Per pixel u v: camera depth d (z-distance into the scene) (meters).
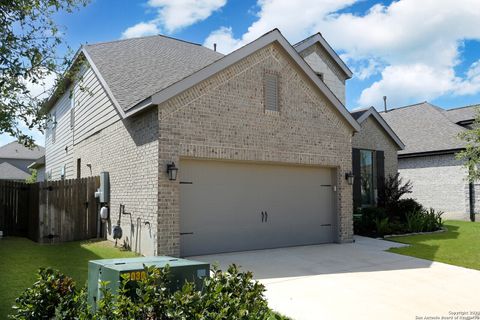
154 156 10.00
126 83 12.05
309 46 18.39
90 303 4.57
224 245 11.11
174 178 9.95
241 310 3.64
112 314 3.56
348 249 11.95
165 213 9.83
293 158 12.32
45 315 4.17
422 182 23.48
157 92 9.73
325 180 13.41
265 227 11.91
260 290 4.29
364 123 18.31
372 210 15.91
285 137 12.20
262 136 11.71
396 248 12.11
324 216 13.25
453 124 23.58
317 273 8.88
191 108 10.41
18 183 14.04
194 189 10.67
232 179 11.38
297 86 12.64
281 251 11.49
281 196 12.34
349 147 13.75
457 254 11.14
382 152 18.78
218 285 3.90
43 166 29.55
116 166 12.36
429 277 8.59
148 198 10.20
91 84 15.12
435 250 11.77
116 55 14.59
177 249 9.93
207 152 10.62
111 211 12.61
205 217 10.82
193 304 3.57
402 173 24.58
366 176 18.25
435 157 22.91
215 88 10.88
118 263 4.59
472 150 15.89
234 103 11.22
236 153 11.14
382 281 8.22
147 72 12.78
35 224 12.77
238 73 11.36
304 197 12.84
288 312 6.33
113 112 12.73
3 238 13.31
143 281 3.75
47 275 4.51
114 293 4.05
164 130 9.95
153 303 3.58
